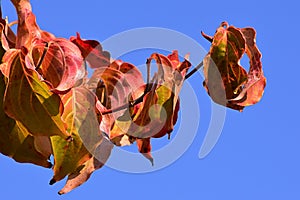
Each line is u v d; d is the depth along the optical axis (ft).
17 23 2.46
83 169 2.51
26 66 2.32
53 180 2.40
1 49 2.41
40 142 2.46
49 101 2.31
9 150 2.46
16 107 2.31
